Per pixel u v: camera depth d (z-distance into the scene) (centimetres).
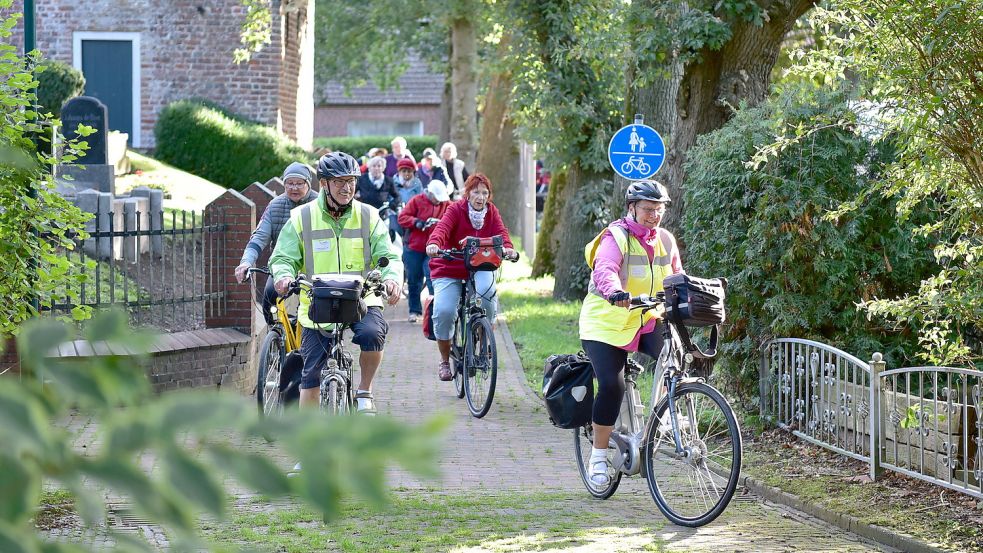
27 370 209
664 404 1377
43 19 6116
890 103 1458
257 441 216
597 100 3959
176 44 6175
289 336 1723
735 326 1981
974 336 1889
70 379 201
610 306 1409
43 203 1396
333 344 1505
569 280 4091
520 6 3922
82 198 2803
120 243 2856
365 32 8712
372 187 4084
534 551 1229
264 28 6050
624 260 1405
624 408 1461
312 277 1535
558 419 1499
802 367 1862
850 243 1906
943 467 1510
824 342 1902
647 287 1412
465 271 2234
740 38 2620
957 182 1420
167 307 2473
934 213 1886
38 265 1424
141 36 6162
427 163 4838
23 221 1379
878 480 1566
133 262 2859
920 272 1927
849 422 1688
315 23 8806
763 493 1580
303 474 196
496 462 1775
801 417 1830
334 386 1451
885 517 1386
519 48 3984
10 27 1381
